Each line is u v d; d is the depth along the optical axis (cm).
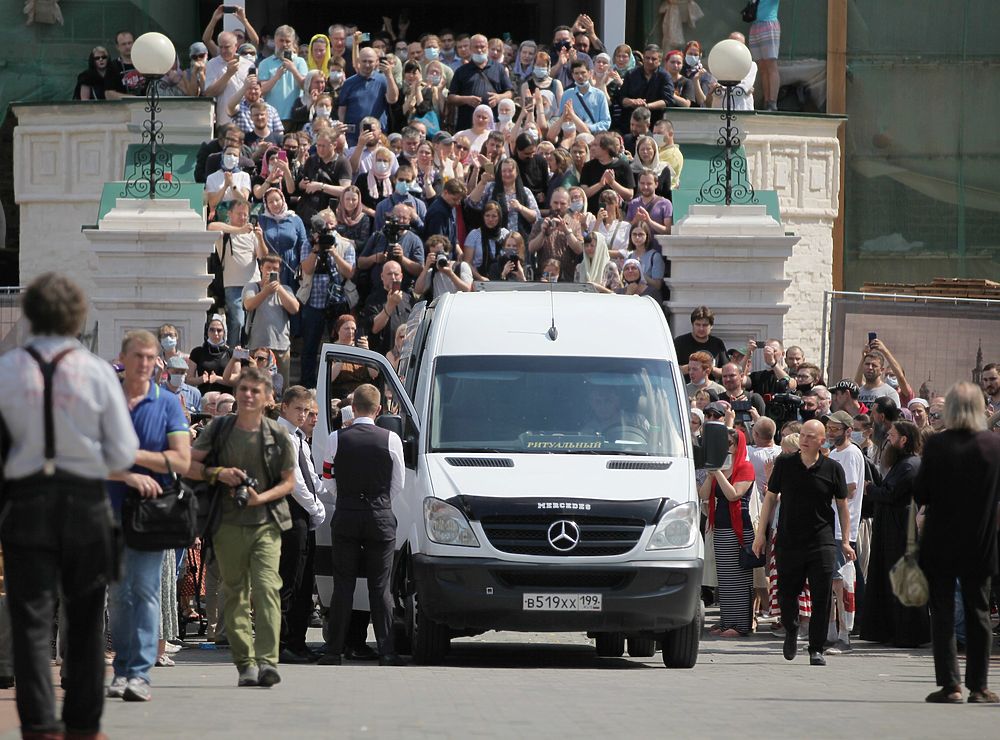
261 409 3206
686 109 7588
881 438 5094
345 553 3884
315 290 6288
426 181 6869
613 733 2508
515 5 10512
